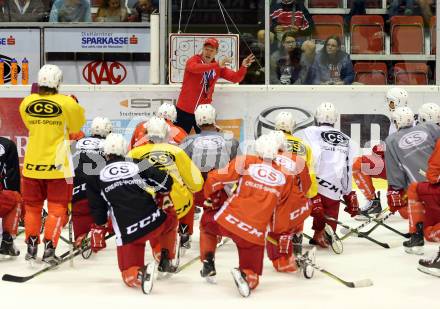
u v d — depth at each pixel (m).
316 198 17.11
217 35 24.84
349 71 26.36
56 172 15.70
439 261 14.86
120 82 29.78
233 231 13.42
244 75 24.14
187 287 14.24
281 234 14.98
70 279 14.88
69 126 16.12
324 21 26.73
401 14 27.09
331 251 17.42
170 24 26.44
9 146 16.09
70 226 16.00
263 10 26.62
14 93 24.55
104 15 29.58
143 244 14.07
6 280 14.71
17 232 17.81
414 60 26.81
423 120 18.98
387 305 12.93
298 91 24.56
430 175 16.70
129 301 13.27
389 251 17.36
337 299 13.34
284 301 13.23
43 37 29.67
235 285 14.37
